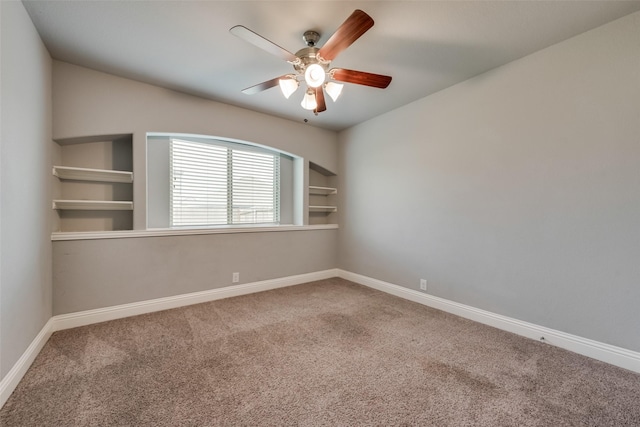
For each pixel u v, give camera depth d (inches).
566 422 55.9
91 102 102.0
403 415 57.5
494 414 57.9
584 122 80.4
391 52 90.0
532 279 91.7
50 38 83.3
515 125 95.0
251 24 77.1
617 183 75.4
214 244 130.8
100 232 104.0
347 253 169.9
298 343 88.2
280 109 140.2
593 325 79.7
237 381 68.3
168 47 88.2
